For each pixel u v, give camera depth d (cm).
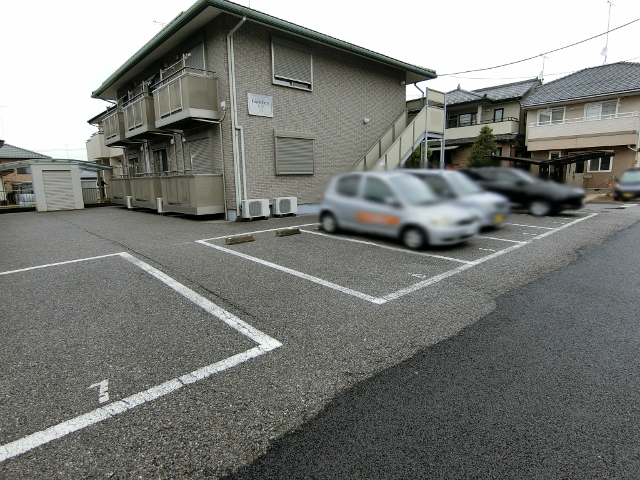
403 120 1446
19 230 920
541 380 246
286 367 266
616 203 1440
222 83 970
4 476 174
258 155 1028
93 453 189
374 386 243
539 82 2588
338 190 743
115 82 1510
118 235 801
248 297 405
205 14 906
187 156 1161
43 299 407
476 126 2377
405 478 172
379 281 454
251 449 191
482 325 330
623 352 280
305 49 1104
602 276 465
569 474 172
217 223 956
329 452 188
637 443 191
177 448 192
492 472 174
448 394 233
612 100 1931
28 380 254
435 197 668
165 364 272
